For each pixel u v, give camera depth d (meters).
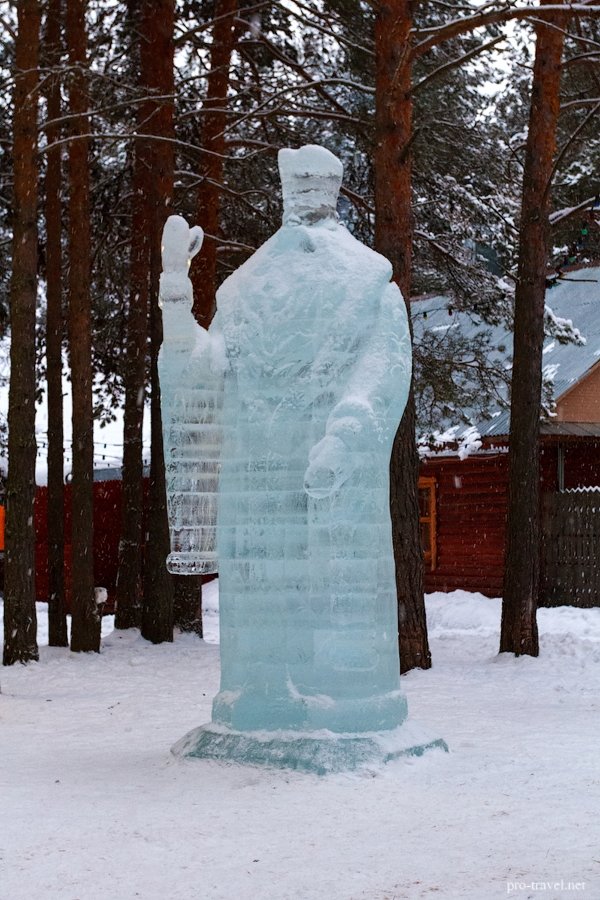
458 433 29.06
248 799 8.62
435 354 24.55
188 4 24.12
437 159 23.47
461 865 6.80
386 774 9.34
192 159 23.09
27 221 18.03
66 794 8.83
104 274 26.08
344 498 9.77
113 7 23.03
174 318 10.21
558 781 9.11
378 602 9.99
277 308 10.09
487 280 23.95
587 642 19.14
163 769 9.78
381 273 10.11
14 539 18.05
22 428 18.09
